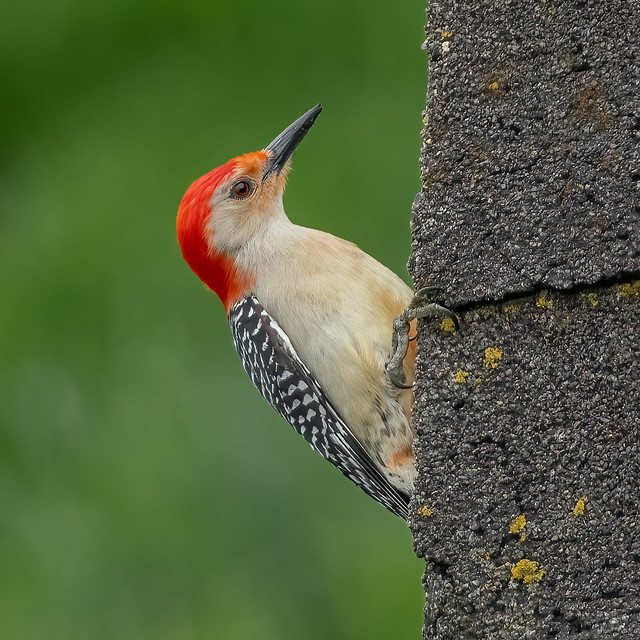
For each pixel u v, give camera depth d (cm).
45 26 1586
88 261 1466
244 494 1380
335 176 1459
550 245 734
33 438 1406
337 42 1555
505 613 746
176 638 1332
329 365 963
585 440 734
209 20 1589
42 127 1569
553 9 723
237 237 1038
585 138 724
